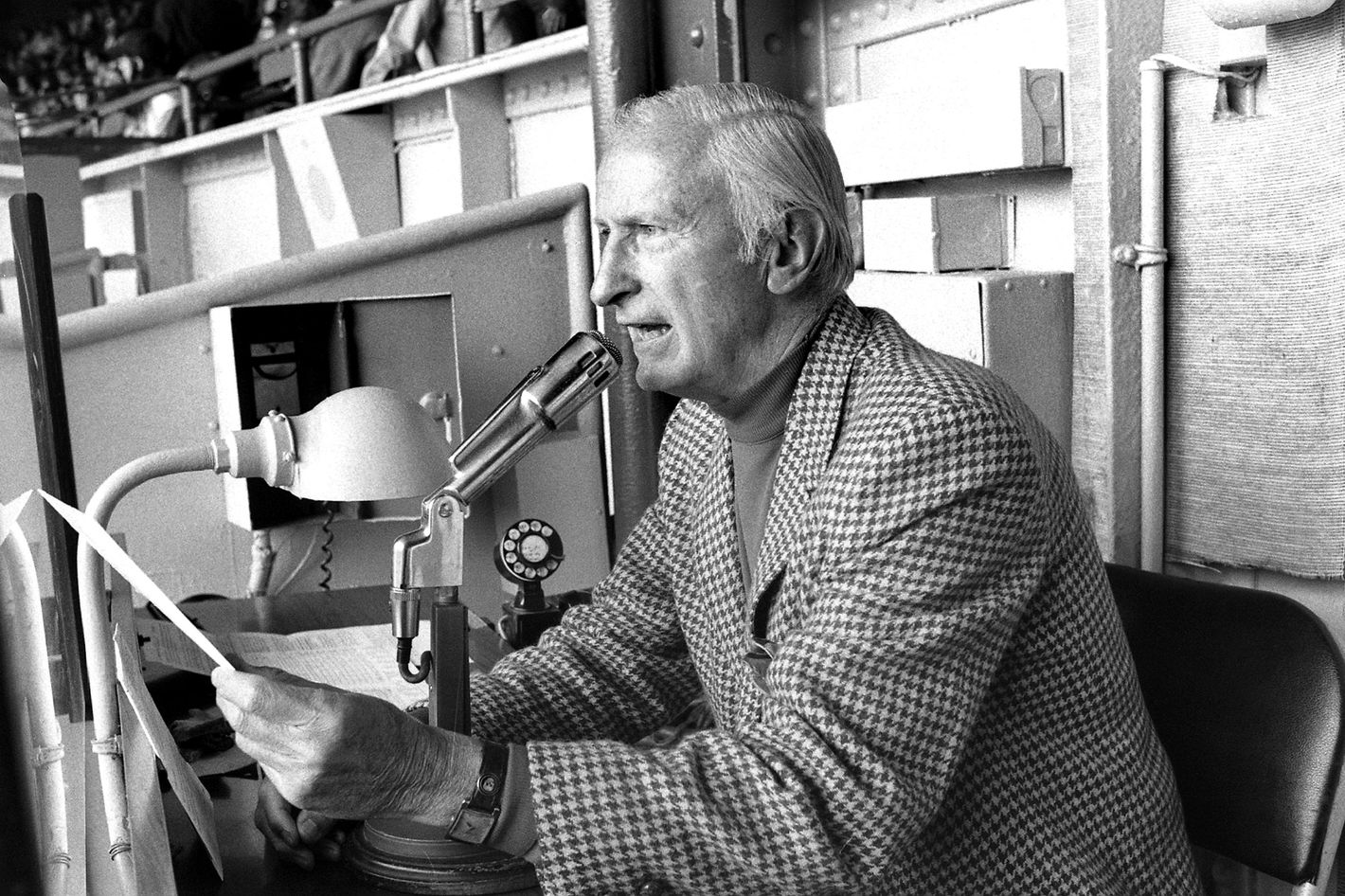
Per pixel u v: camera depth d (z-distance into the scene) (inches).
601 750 40.5
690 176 45.0
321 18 161.9
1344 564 64.1
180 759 44.1
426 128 154.2
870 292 84.1
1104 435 73.9
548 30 129.5
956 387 43.1
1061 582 45.7
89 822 39.4
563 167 132.4
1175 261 71.1
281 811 47.4
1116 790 46.0
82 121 270.1
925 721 40.1
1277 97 63.7
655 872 39.4
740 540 50.4
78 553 41.2
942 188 86.7
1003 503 41.9
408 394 91.7
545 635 56.6
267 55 195.8
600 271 46.9
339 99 157.6
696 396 48.3
